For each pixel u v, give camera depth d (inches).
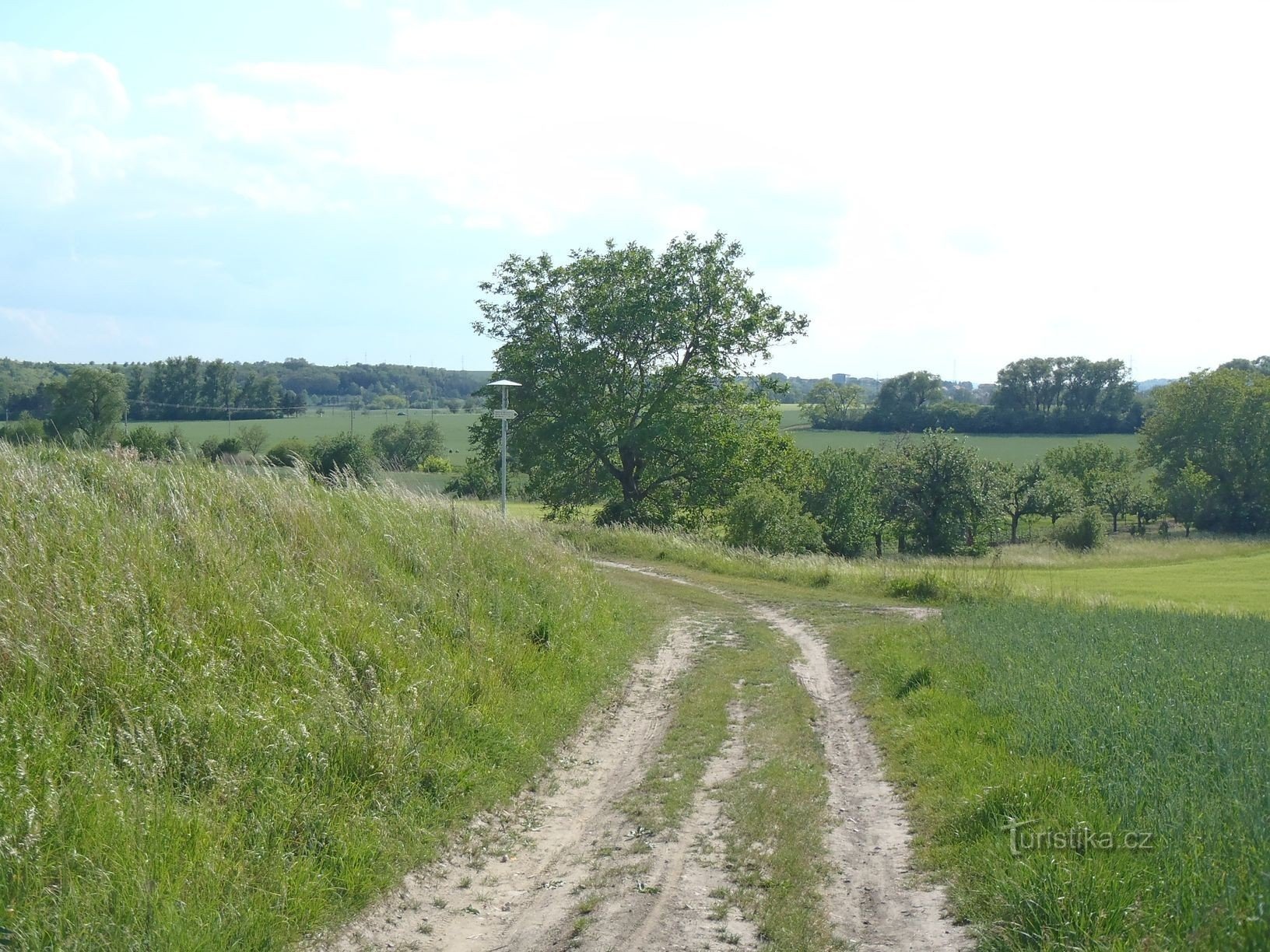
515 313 1689.2
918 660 503.8
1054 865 220.8
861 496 1849.2
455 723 338.3
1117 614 650.8
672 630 665.6
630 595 775.1
